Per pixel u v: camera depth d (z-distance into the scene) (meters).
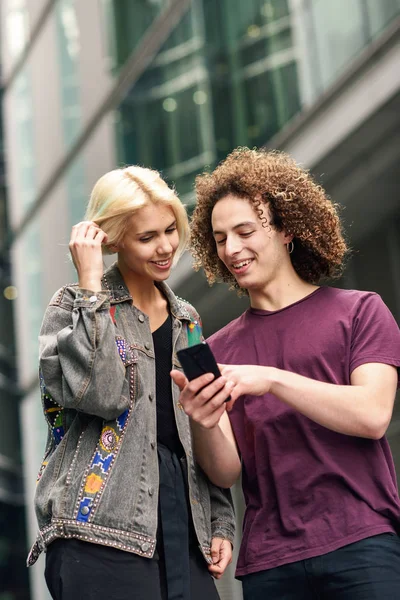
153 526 2.99
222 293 10.14
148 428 3.11
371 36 8.24
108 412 2.99
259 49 9.58
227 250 3.42
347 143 8.68
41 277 16.06
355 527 3.10
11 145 18.75
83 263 3.12
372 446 3.24
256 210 3.42
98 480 2.98
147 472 3.05
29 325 16.95
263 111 9.43
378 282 10.23
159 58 11.30
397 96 8.03
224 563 3.27
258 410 3.34
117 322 3.23
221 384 2.92
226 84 9.95
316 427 3.25
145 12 11.86
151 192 3.20
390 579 3.03
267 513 3.26
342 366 3.31
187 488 3.21
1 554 23.19
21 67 18.20
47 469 3.05
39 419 16.19
